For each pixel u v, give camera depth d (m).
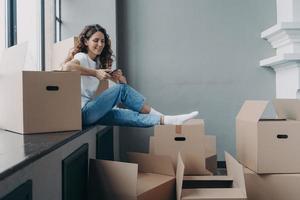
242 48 3.50
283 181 1.96
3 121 1.88
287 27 2.99
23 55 1.74
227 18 3.50
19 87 1.69
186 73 3.51
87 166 1.84
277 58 3.08
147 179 1.98
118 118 2.37
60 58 2.78
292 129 1.97
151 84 3.52
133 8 3.50
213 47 3.51
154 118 2.35
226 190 1.75
